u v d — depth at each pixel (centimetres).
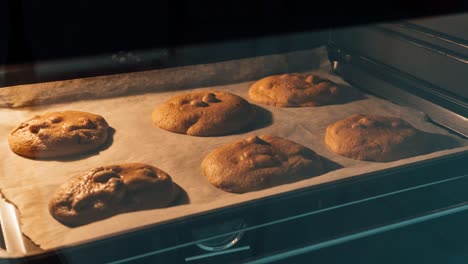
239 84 65
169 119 58
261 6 61
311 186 45
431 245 45
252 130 58
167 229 41
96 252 39
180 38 60
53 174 51
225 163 51
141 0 56
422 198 46
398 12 56
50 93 59
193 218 42
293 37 63
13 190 48
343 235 43
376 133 55
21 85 57
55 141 54
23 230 43
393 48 58
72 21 55
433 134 55
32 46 55
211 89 63
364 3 59
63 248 39
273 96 62
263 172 50
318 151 55
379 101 61
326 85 63
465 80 52
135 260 39
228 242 41
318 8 62
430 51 54
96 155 54
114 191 47
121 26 57
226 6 59
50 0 53
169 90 63
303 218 43
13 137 54
